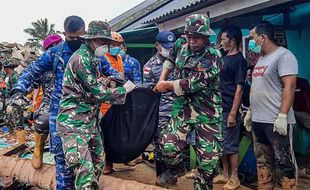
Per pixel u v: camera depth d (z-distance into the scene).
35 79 4.32
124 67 5.60
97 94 3.72
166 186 4.39
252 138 4.75
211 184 4.09
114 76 4.21
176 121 4.09
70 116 3.76
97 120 4.00
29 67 4.29
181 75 3.88
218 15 5.06
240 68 4.67
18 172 5.27
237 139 4.81
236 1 4.66
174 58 4.05
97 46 3.70
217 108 3.97
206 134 3.96
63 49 4.12
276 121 3.90
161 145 4.15
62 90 3.90
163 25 6.80
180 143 4.06
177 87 3.72
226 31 4.75
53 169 4.98
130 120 4.38
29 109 8.69
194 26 3.55
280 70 3.91
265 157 4.29
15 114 8.36
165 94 4.81
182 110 4.05
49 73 4.63
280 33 5.63
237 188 4.82
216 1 5.00
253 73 4.25
